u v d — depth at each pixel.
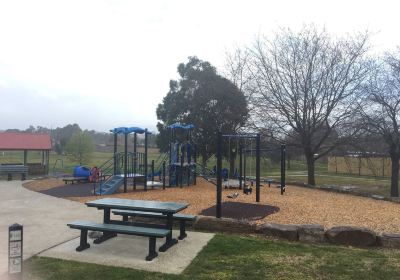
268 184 17.83
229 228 7.28
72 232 7.29
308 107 19.03
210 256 5.66
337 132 19.64
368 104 18.42
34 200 12.20
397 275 4.90
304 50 19.52
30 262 5.36
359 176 39.16
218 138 8.26
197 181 19.67
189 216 6.84
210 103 25.81
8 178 20.75
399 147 18.81
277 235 6.86
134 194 13.72
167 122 27.81
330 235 6.57
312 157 19.61
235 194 12.55
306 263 5.35
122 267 5.18
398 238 6.38
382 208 10.65
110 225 5.98
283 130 20.11
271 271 5.03
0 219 8.76
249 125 21.38
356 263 5.37
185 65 27.86
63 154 56.56
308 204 10.91
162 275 4.86
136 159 17.38
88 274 4.87
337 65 18.86
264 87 25.28
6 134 26.89
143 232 5.55
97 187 16.27
